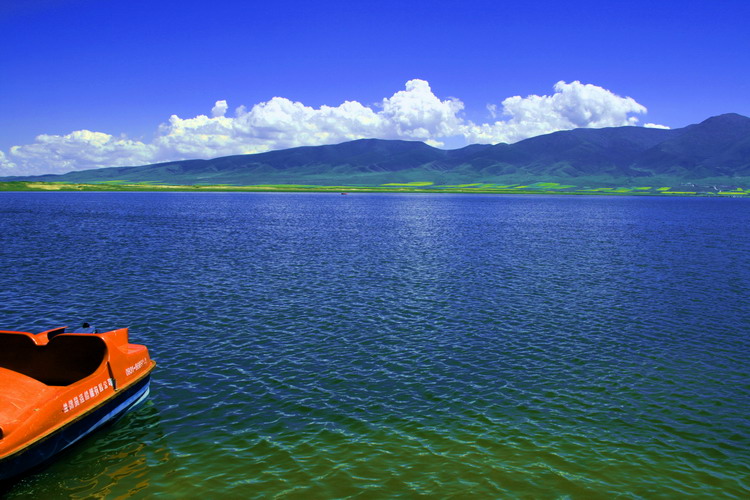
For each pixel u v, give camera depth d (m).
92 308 33.03
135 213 133.62
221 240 72.69
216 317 31.39
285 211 154.38
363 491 14.12
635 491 14.34
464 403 19.84
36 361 17.78
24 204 174.62
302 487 14.29
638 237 87.00
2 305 33.38
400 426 17.91
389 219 124.25
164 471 15.04
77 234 77.25
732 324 31.30
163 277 43.59
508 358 25.00
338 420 18.31
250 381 21.70
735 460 16.03
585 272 49.66
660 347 26.84
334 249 64.31
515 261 56.44
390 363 24.09
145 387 19.47
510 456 16.02
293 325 30.02
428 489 14.26
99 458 15.71
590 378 22.50
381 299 36.97
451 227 102.88
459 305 35.56
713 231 102.25
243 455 15.94
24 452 14.19
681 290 41.44
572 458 15.95
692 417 18.86
